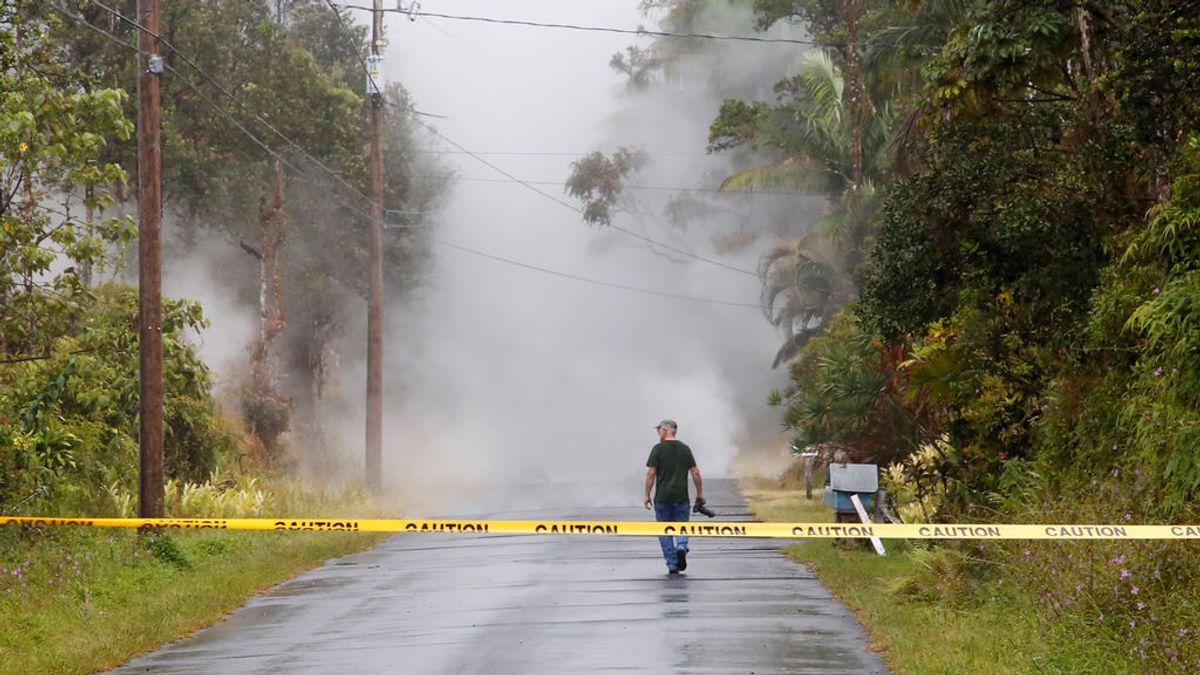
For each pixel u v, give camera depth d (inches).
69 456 1921.8
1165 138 1392.7
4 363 1892.2
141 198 1861.5
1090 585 1027.9
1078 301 1525.6
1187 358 1114.1
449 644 1157.1
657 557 1834.4
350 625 1306.6
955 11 2293.3
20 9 2269.9
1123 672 891.4
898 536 1010.7
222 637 1270.9
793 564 1717.5
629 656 1064.2
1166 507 1099.9
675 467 1627.7
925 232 1589.6
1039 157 1567.4
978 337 1616.6
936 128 1605.6
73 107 1844.2
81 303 1998.0
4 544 1674.5
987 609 1184.2
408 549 2103.8
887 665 1012.5
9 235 1835.6
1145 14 1373.0
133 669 1114.7
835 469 1780.3
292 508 2610.7
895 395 1951.3
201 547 1940.2
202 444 2652.6
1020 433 1604.3
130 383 2267.5
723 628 1193.4
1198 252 1203.9
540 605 1381.6
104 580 1589.6
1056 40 1531.7
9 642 1240.8
